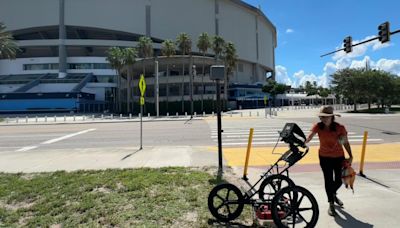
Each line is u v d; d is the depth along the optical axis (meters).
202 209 5.03
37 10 89.25
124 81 72.19
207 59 61.31
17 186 6.77
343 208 5.02
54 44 84.56
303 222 4.46
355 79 48.78
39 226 4.53
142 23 92.50
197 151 11.66
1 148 14.48
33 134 21.00
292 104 111.50
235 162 9.41
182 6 97.25
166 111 56.97
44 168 9.08
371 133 17.16
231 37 107.75
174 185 6.49
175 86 64.56
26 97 63.69
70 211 5.07
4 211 5.18
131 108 61.81
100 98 79.56
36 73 84.56
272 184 4.82
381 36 17.25
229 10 107.94
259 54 121.81
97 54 91.19
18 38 95.88
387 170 7.89
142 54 64.12
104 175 7.56
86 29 91.69
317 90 134.88
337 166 4.83
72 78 77.06
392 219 4.54
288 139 4.61
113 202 5.41
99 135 19.50
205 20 101.62
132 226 4.37
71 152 12.19
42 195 6.07
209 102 57.06
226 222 4.52
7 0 90.88
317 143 13.33
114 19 90.69
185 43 60.09
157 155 10.91
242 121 29.09
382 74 49.53
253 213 4.59
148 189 6.19
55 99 64.50
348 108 66.12
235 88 84.69
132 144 14.92
